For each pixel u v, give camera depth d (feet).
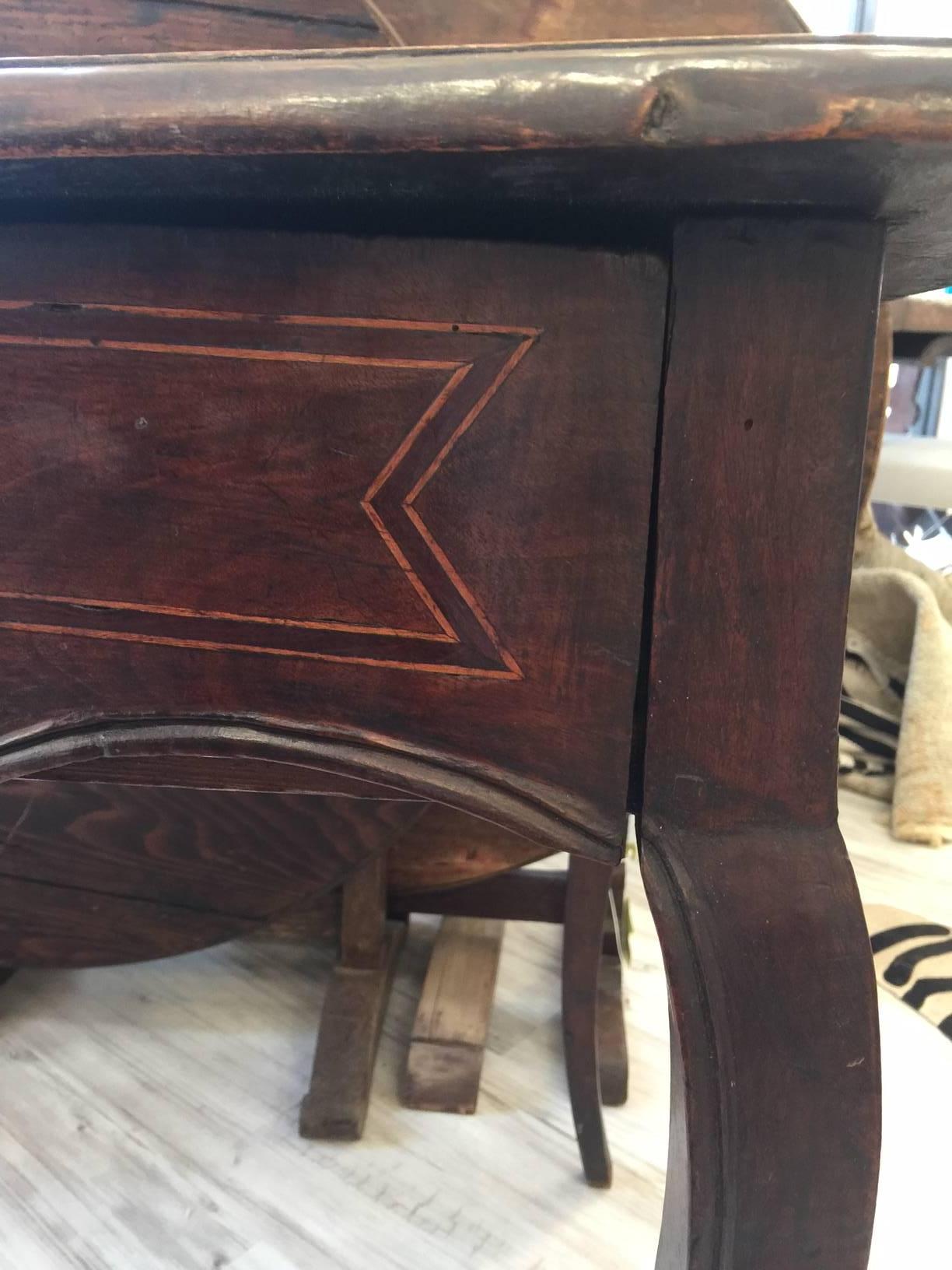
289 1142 2.87
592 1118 2.66
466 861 3.36
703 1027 1.06
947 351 4.24
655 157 0.83
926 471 5.67
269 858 3.10
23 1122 2.93
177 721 1.17
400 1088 3.08
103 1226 2.57
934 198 0.93
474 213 0.99
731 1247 1.08
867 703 5.35
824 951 1.06
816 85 0.78
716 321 0.98
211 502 1.10
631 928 3.67
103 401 1.09
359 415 1.05
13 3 1.95
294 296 1.03
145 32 1.95
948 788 4.71
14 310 1.07
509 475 1.04
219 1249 2.52
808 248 0.97
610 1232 2.59
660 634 1.06
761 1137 1.06
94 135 0.87
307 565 1.10
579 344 1.00
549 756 1.11
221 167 0.90
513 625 1.08
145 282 1.05
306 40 1.98
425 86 0.82
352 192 0.95
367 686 1.12
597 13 2.06
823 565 1.03
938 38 0.81
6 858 3.00
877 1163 1.08
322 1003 3.50
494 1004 3.54
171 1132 2.90
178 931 3.19
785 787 1.08
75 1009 3.47
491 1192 2.72
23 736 1.20
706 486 1.02
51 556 1.14
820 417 1.00
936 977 3.59
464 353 1.02
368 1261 2.49
